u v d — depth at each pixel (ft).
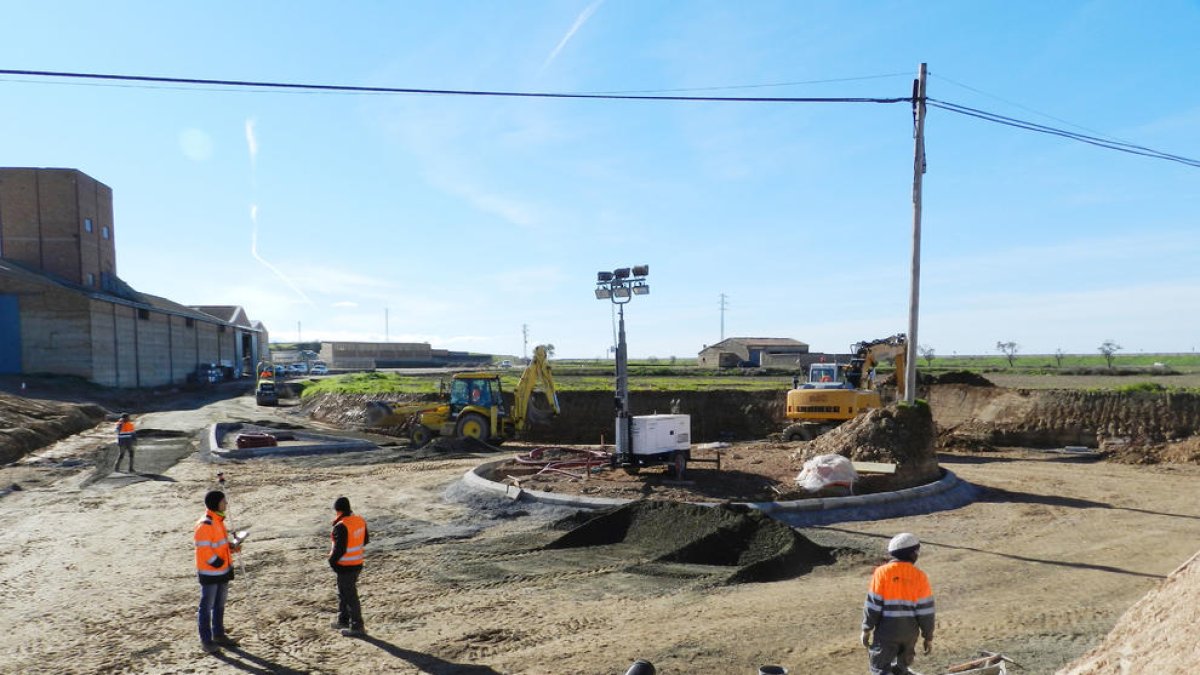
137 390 184.44
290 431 110.52
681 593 33.55
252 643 27.99
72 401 141.08
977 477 68.80
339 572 28.55
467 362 523.29
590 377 227.61
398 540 44.68
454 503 55.42
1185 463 77.41
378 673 25.05
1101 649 18.69
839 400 90.63
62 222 184.75
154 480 67.05
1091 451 90.27
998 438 101.81
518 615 30.81
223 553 27.86
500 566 38.32
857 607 31.50
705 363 351.46
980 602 32.68
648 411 129.49
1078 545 43.09
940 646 27.17
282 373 277.44
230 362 297.53
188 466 75.97
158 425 120.47
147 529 48.03
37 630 29.66
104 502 56.95
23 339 158.51
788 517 48.01
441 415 98.53
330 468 74.74
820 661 25.76
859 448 62.28
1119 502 56.54
